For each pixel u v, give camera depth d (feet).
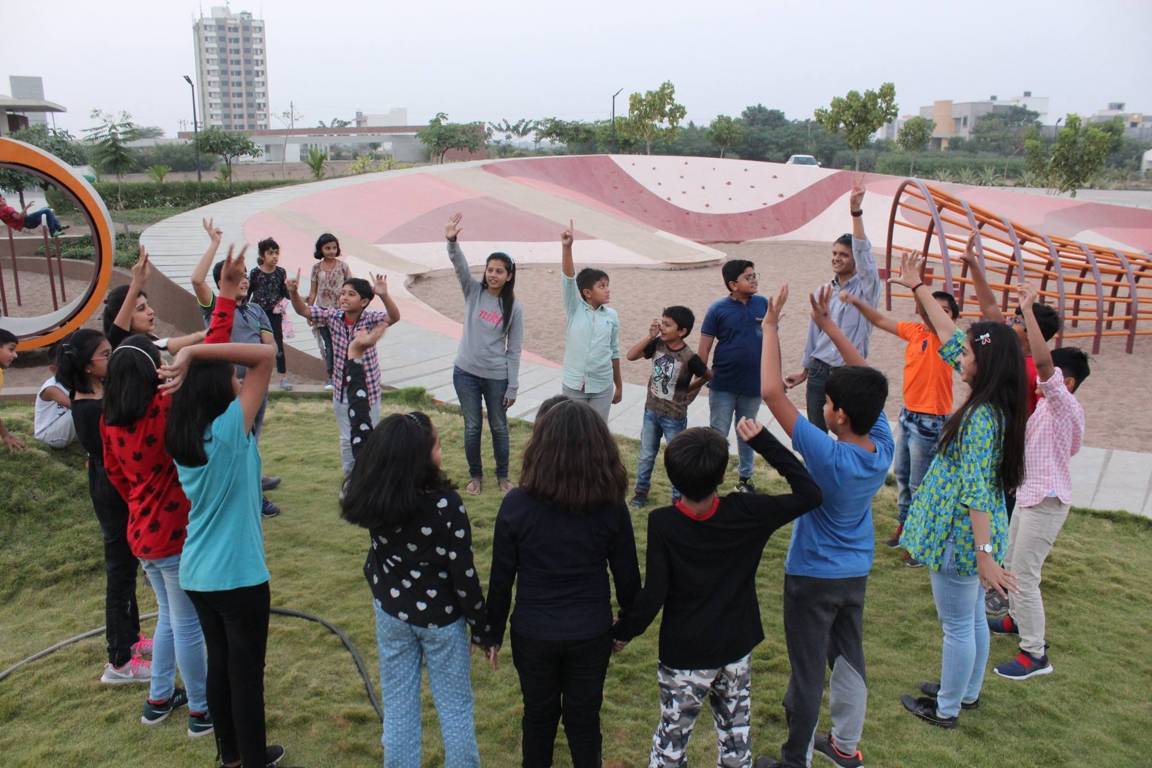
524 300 59.82
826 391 11.05
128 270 59.36
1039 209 99.81
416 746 10.69
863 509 11.05
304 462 23.40
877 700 13.42
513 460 24.21
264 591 11.03
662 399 20.20
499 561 10.32
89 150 110.11
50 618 15.58
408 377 33.58
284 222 70.33
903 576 17.81
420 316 47.06
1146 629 15.80
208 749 11.93
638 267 77.15
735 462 24.54
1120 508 22.38
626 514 10.41
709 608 10.33
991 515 11.57
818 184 109.60
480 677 13.74
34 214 41.06
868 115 132.87
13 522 18.11
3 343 19.90
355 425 13.07
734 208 107.14
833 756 11.77
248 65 496.64
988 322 11.86
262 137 299.79
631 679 13.73
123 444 11.19
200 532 10.59
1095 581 17.76
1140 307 62.95
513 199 94.58
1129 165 275.39
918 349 17.74
